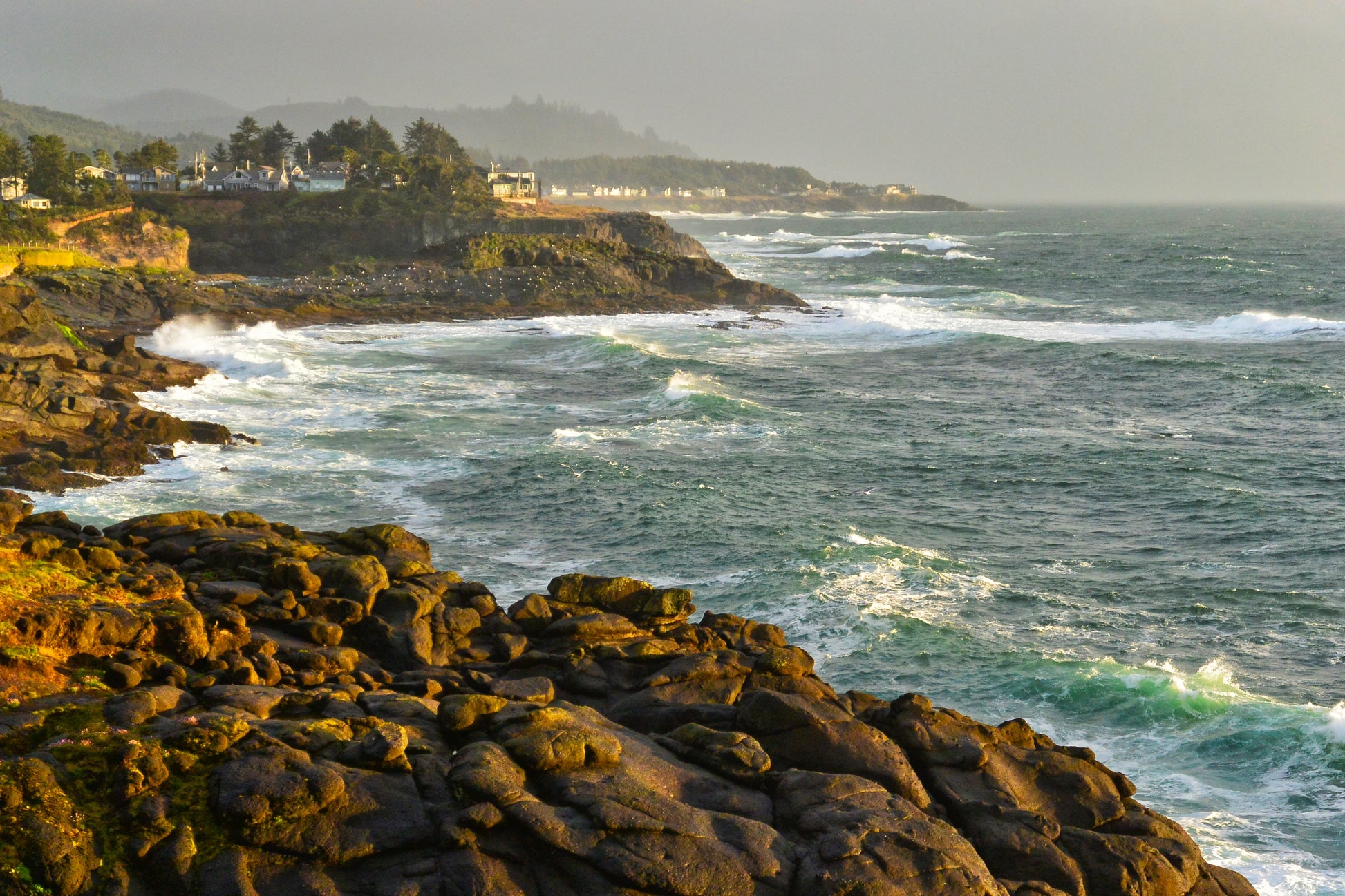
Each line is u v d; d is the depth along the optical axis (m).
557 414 47.66
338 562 18.12
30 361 42.91
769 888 10.59
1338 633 25.28
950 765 13.73
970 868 11.25
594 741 11.83
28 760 10.08
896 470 39.91
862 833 11.31
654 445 42.25
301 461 38.03
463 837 10.35
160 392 47.09
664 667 15.79
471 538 30.58
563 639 17.20
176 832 9.98
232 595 16.55
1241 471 39.84
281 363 56.44
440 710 12.57
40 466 33.81
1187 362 60.91
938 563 29.08
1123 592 27.88
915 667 23.00
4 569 14.86
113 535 19.61
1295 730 19.75
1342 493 37.12
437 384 54.22
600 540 30.56
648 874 10.30
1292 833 17.16
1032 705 21.55
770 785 12.32
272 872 9.93
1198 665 23.59
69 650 13.11
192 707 12.29
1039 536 32.69
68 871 9.38
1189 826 17.31
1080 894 12.17
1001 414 50.25
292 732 11.49
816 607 25.70
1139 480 38.56
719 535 30.92
